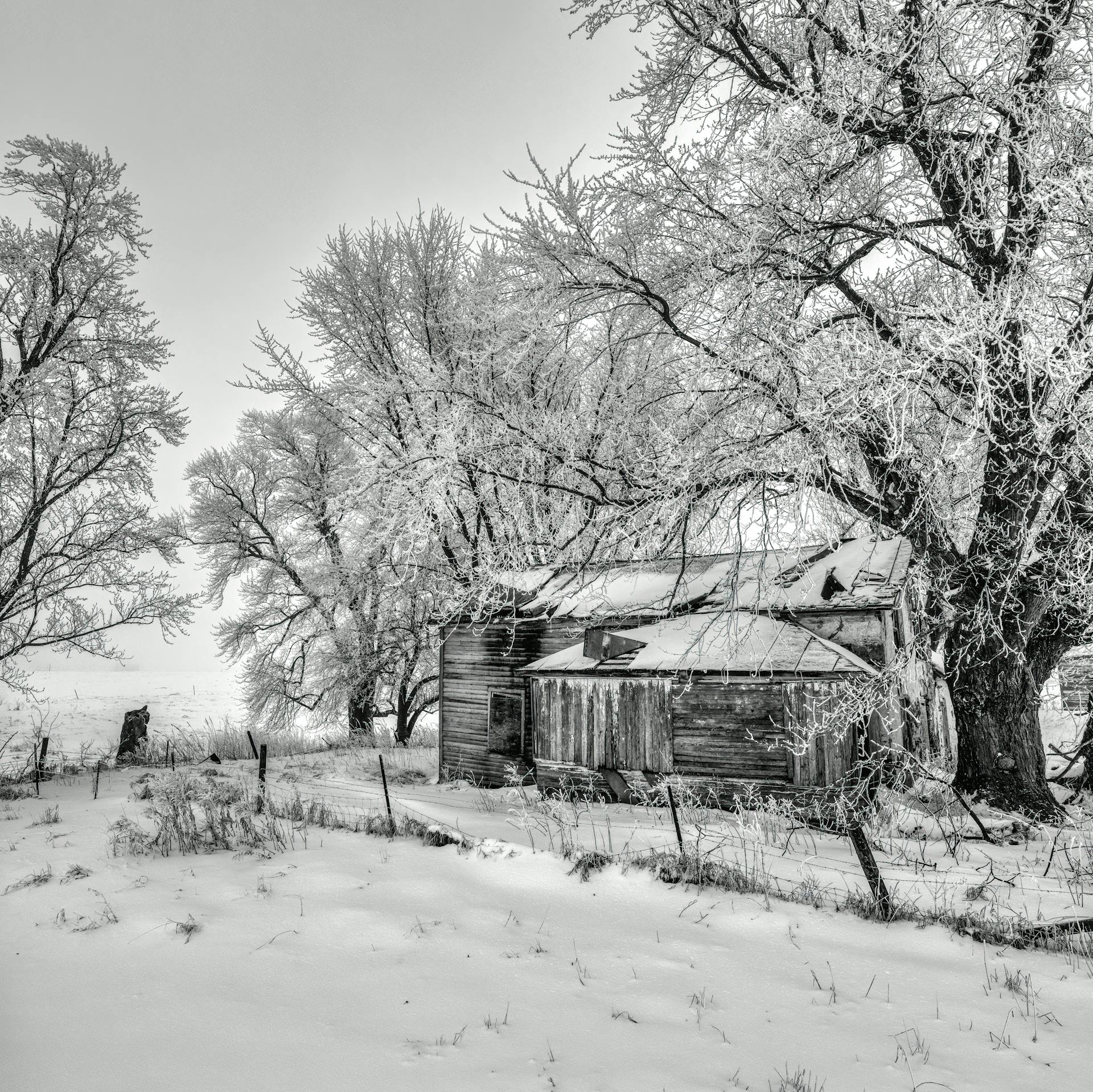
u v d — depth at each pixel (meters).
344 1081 3.60
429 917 5.94
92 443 16.69
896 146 9.86
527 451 10.91
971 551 10.03
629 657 13.02
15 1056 3.88
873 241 9.43
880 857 7.92
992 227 9.09
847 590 12.09
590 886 6.74
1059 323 8.48
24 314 16.45
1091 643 11.27
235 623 23.33
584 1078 3.63
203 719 35.62
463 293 16.16
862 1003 4.53
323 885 6.66
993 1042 4.05
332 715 22.77
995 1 8.49
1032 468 8.92
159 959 5.11
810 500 9.16
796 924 5.83
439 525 11.67
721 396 9.77
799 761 11.09
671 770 12.16
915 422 8.96
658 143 9.81
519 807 11.66
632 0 9.62
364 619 22.05
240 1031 4.12
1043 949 5.45
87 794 12.27
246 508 23.78
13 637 16.12
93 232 16.62
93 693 46.34
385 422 17.06
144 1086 3.58
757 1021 4.28
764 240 9.38
